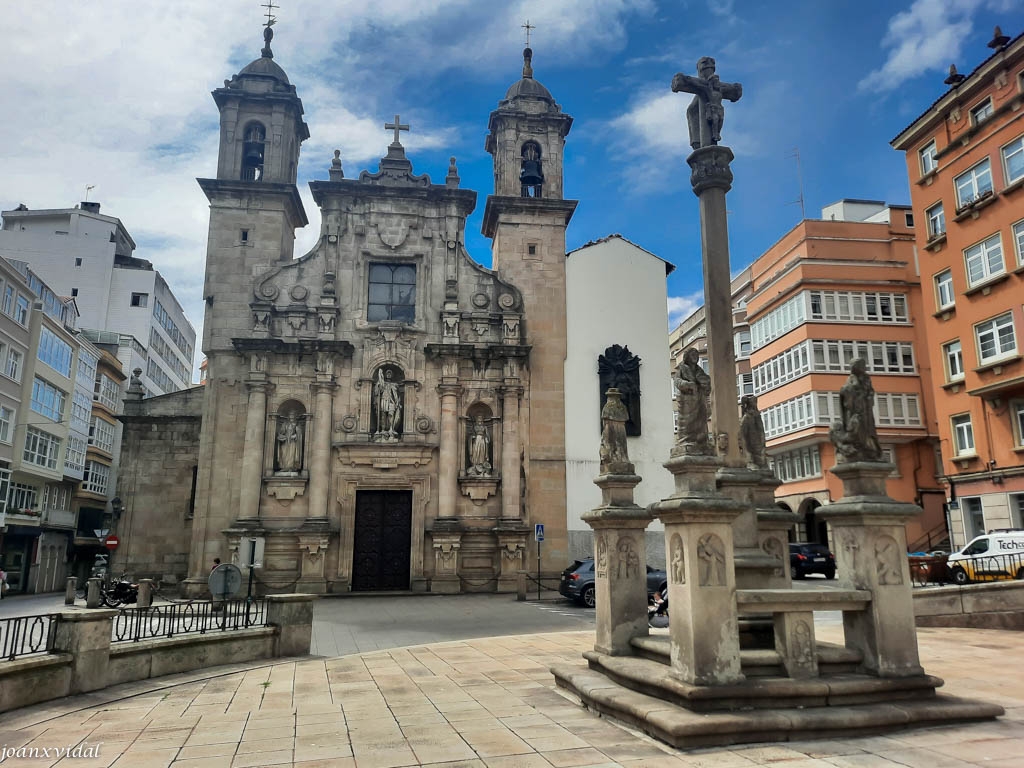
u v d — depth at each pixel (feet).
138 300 207.00
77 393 160.45
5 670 32.81
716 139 37.22
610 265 111.34
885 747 23.85
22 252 202.08
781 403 146.82
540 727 27.89
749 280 167.63
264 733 28.48
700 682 26.40
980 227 100.32
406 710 31.71
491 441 103.35
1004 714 27.58
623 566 35.63
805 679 27.71
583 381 106.63
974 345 100.73
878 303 139.44
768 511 37.78
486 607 81.20
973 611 55.06
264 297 103.50
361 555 98.58
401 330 103.91
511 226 111.04
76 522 165.48
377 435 100.07
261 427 98.32
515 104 115.34
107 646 38.37
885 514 29.12
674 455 29.32
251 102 110.52
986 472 96.94
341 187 107.14
